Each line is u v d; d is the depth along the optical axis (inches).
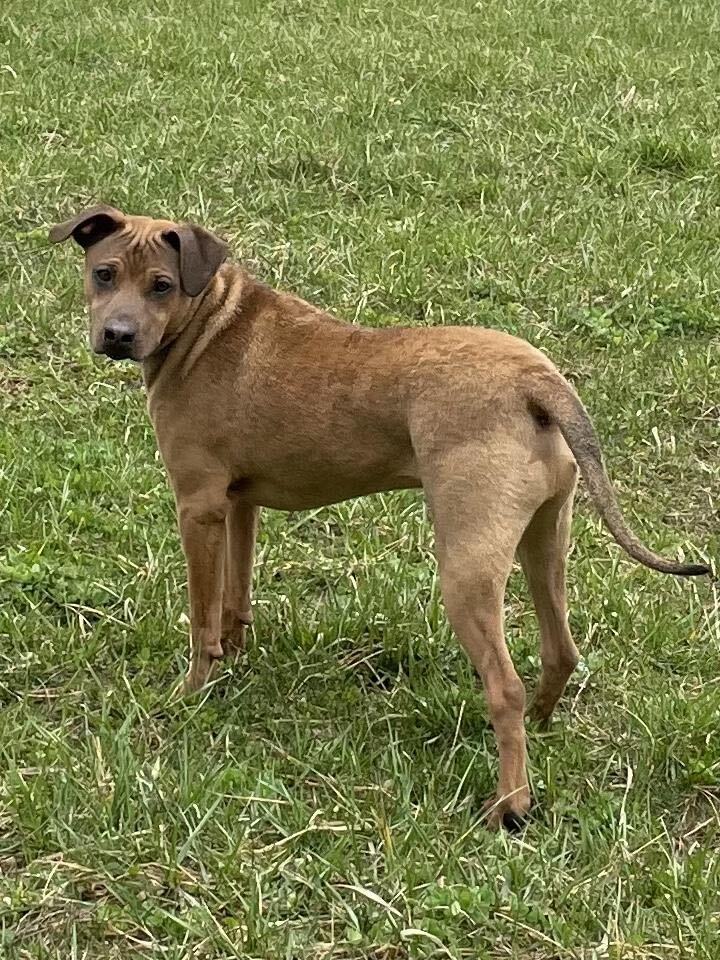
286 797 89.8
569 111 179.9
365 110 174.9
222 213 148.0
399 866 86.4
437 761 93.4
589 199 157.0
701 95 190.9
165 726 94.9
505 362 89.7
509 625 105.0
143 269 94.4
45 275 136.0
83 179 152.1
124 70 187.9
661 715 96.0
